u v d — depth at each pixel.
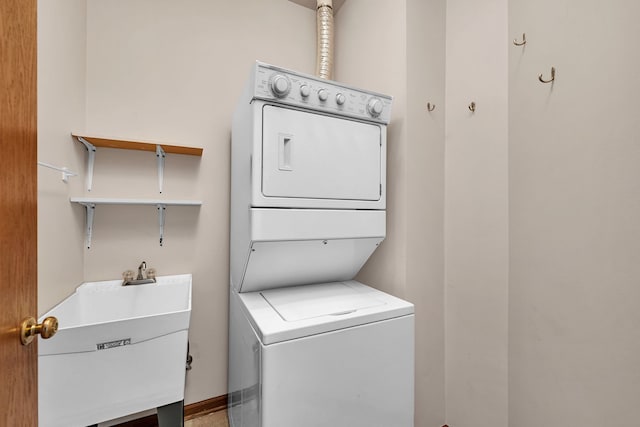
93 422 1.26
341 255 1.70
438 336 1.95
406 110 1.79
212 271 2.18
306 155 1.43
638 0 1.06
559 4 1.34
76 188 1.69
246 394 1.40
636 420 1.07
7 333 0.68
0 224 0.65
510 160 1.61
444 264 1.99
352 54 2.31
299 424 1.17
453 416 1.93
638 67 1.06
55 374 1.19
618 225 1.13
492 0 1.71
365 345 1.33
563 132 1.33
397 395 1.41
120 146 1.86
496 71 1.69
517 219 1.57
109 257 1.89
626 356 1.10
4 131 0.67
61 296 1.52
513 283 1.59
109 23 1.88
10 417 0.69
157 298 1.91
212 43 2.18
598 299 1.19
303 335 1.18
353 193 1.58
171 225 2.06
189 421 2.04
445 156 1.98
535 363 1.46
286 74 1.36
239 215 1.68
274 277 1.67
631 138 1.08
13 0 0.70
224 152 2.22
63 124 1.53
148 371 1.37
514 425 1.58
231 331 1.96
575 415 1.28
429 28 1.89
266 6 2.38
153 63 2.00
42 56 1.32
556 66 1.36
